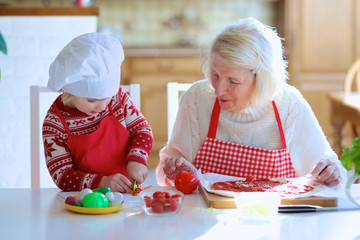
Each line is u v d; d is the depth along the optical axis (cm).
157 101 538
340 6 537
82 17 266
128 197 131
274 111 165
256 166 162
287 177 166
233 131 167
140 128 159
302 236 97
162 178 172
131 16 585
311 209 116
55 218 111
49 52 265
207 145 166
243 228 103
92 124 153
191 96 176
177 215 113
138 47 559
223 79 149
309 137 166
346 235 98
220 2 588
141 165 145
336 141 400
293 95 168
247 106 158
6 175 265
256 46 146
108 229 102
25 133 266
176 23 589
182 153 173
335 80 545
